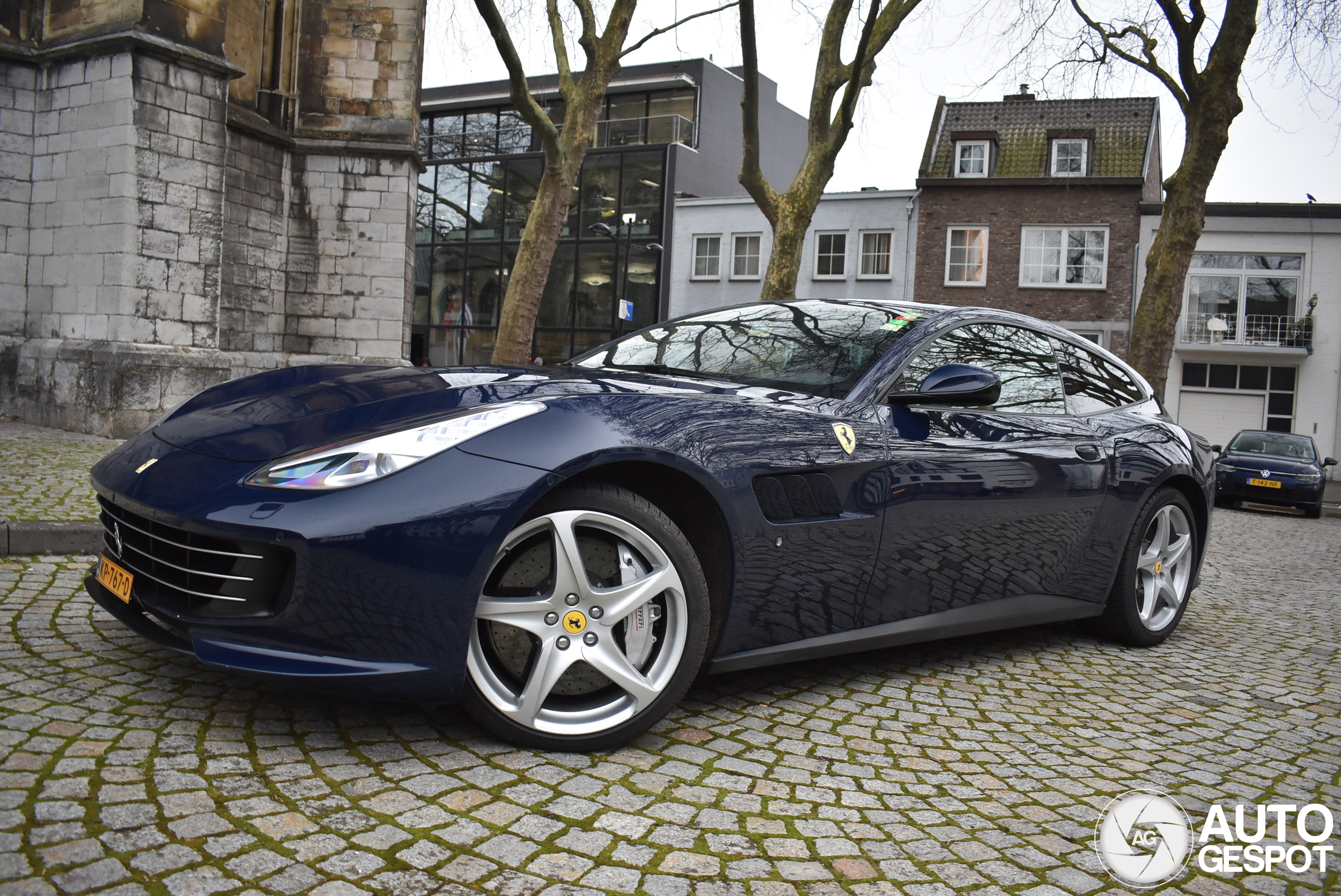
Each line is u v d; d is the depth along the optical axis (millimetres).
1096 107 27188
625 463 2275
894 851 1903
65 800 1737
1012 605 3352
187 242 9656
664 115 32250
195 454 2285
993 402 2834
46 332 9742
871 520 2746
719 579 2484
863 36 10969
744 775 2223
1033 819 2131
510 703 2191
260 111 12703
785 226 11953
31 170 9734
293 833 1716
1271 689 3547
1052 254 25797
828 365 3064
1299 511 16844
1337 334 24891
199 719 2217
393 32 13070
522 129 31719
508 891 1597
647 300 30094
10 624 2887
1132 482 3770
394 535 2006
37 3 9664
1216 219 25500
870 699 2930
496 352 11492
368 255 13180
